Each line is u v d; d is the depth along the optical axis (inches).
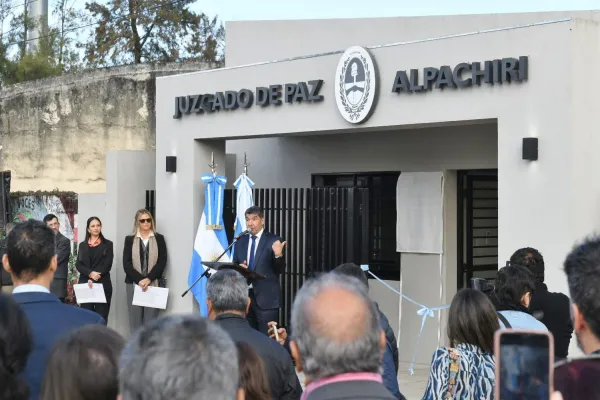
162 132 480.4
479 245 448.8
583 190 320.8
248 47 539.8
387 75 379.6
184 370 90.3
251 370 150.6
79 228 561.9
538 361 101.0
